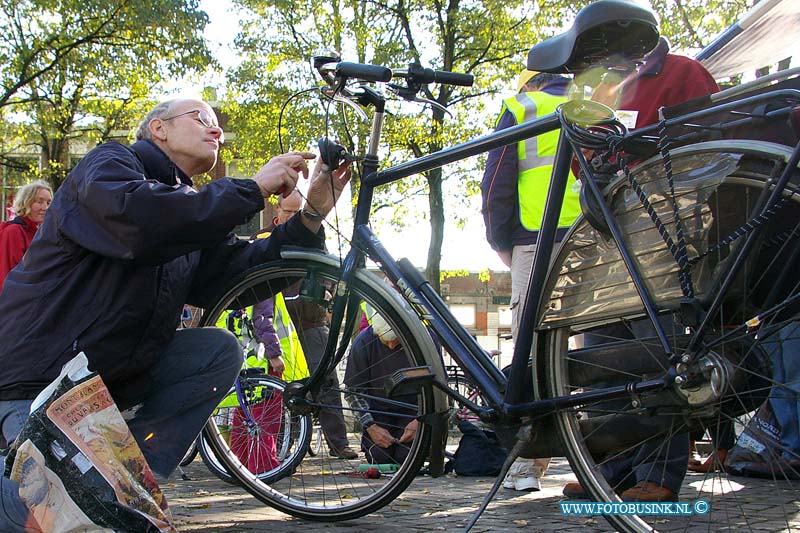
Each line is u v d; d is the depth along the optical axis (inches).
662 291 90.2
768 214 80.2
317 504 125.7
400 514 133.3
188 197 101.5
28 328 101.9
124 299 105.0
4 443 101.0
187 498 158.9
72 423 89.4
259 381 137.9
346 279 119.0
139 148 113.8
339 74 118.9
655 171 92.0
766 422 93.2
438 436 115.0
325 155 120.1
